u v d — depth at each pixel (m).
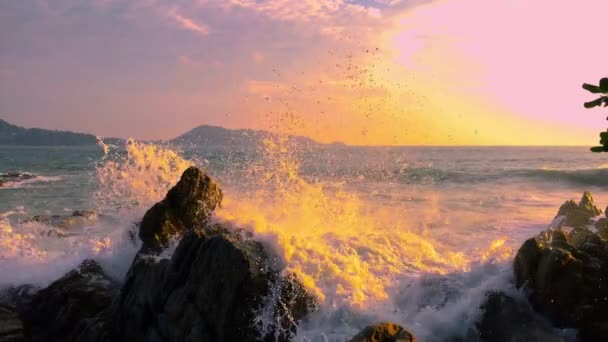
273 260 7.17
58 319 8.12
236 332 6.58
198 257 7.05
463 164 50.47
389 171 27.92
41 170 47.62
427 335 6.61
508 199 20.66
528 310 6.44
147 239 8.38
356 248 8.84
